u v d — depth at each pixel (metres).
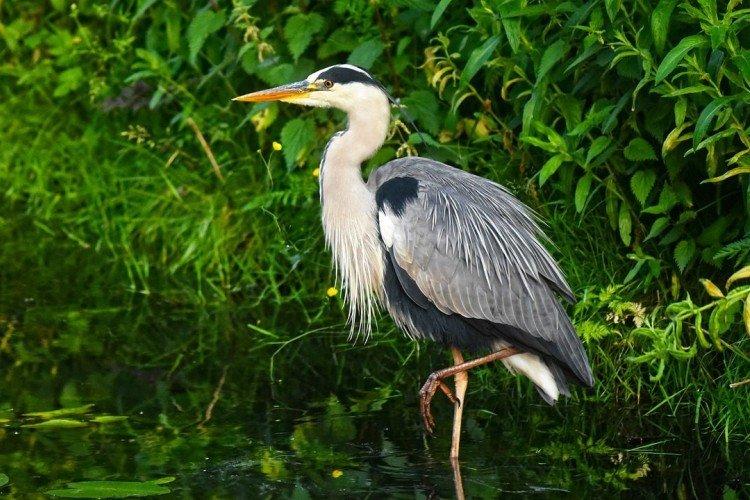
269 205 12.93
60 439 9.55
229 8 14.16
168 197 14.49
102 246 14.76
